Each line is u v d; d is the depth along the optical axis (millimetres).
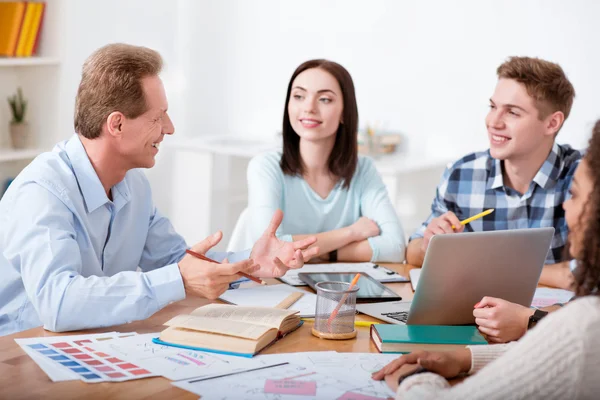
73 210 1741
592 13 3799
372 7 4379
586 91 3857
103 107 1743
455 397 1178
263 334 1501
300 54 4660
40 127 3982
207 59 4969
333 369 1406
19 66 3975
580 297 1202
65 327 1568
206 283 1596
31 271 1614
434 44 4227
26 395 1247
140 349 1471
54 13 3854
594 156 1227
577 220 1260
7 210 1744
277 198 2418
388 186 3736
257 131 4871
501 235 1618
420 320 1658
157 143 1840
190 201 4387
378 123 4445
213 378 1344
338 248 2336
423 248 2248
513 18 4004
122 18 4410
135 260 2029
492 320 1562
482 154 2445
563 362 1120
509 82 2270
